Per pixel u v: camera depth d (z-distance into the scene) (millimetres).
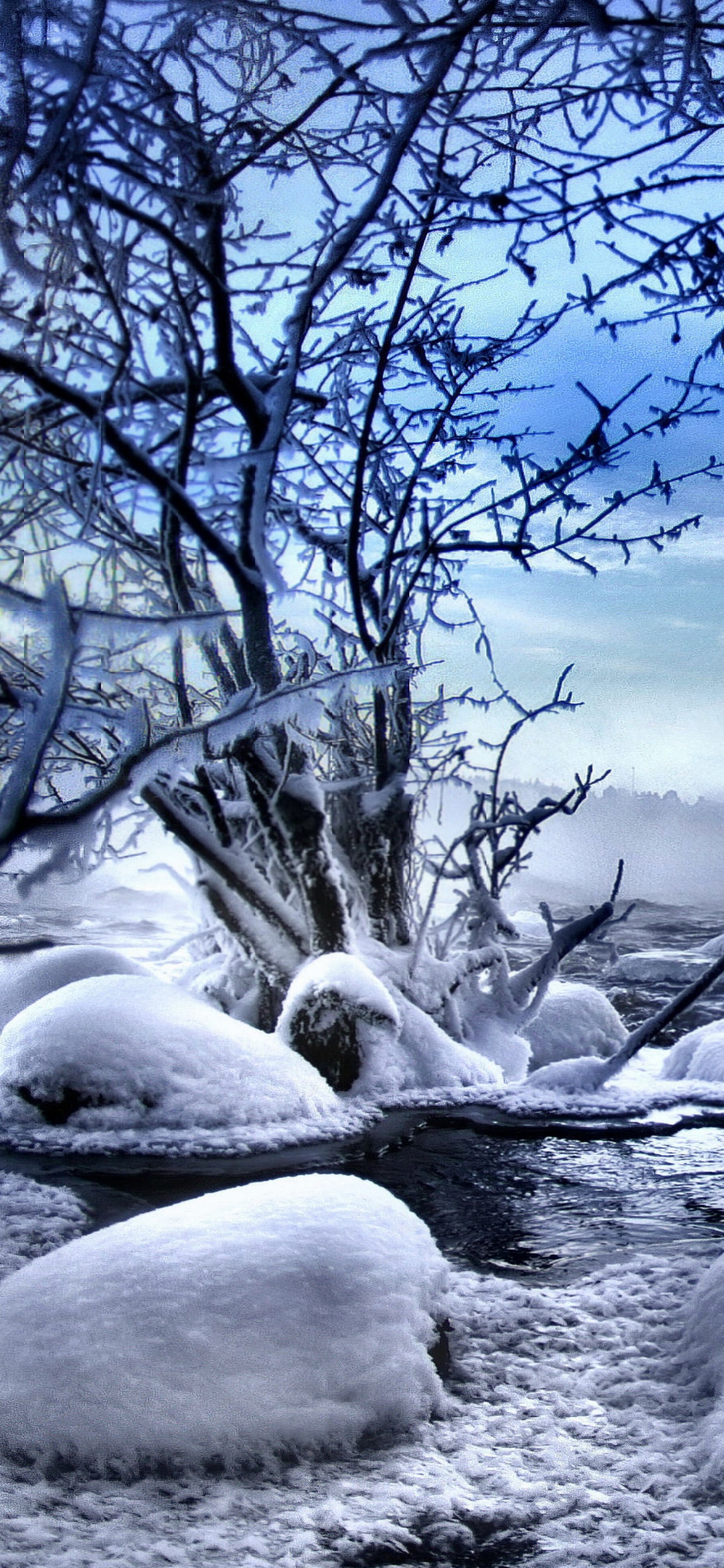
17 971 12742
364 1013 11305
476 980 13914
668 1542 3959
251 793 11672
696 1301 5680
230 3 3990
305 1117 10297
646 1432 4730
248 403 4855
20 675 6867
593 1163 9367
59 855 4070
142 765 4711
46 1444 4281
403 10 3928
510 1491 4270
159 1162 8977
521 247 4941
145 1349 4492
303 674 10625
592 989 15141
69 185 4148
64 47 4316
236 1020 11125
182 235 4727
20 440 4629
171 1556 3754
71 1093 9930
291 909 12148
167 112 4781
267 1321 4691
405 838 13594
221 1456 4352
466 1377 5238
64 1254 5090
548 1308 5930
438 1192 8422
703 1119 10875
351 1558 3816
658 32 4168
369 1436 4664
